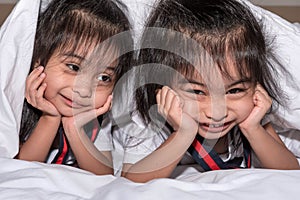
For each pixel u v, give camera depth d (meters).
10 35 0.88
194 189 0.69
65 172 0.75
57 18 0.88
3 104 0.86
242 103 0.87
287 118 1.00
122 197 0.66
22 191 0.68
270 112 0.97
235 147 0.98
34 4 0.89
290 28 1.01
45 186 0.72
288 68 0.98
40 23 0.90
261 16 0.99
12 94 0.88
